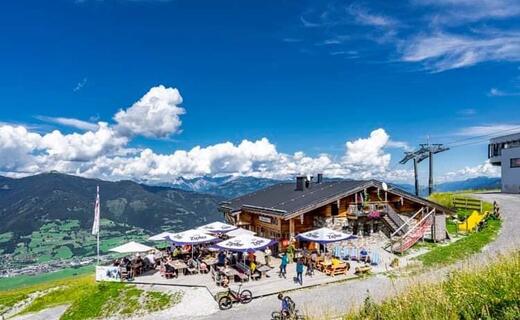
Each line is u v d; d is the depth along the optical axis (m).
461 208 50.22
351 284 23.98
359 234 33.91
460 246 30.17
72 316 24.39
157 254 33.94
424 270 15.17
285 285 24.58
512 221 38.22
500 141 78.06
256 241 27.23
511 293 7.63
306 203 32.66
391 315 8.38
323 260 27.81
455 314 7.43
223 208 49.28
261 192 50.84
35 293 33.97
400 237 30.94
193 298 23.84
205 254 33.69
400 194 34.62
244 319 19.78
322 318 10.91
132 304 24.19
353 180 38.09
